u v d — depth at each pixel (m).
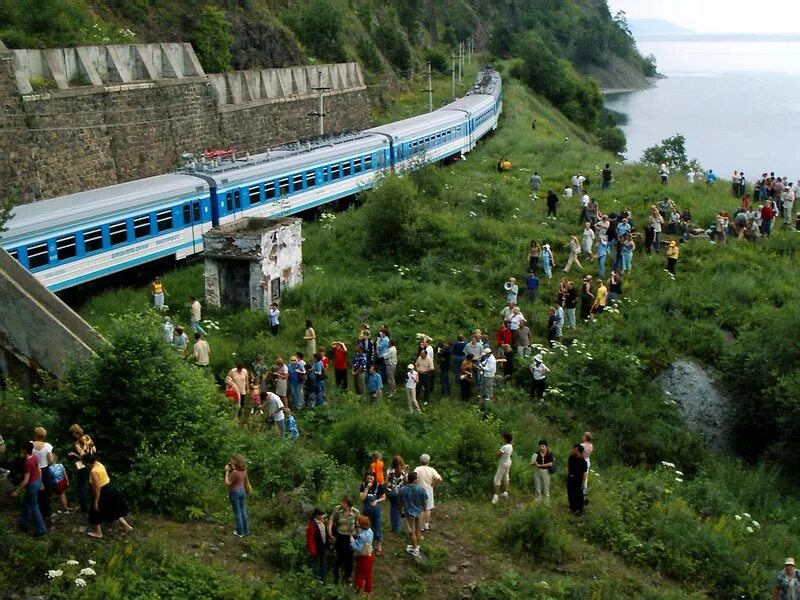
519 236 34.09
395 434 19.36
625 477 20.00
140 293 28.16
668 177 44.00
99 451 15.41
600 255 30.19
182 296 28.16
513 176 45.25
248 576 13.41
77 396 15.67
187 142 42.62
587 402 23.09
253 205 33.81
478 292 29.30
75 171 35.06
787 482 21.34
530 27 154.00
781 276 31.08
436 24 121.31
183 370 17.03
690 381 24.70
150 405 15.94
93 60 37.97
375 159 41.81
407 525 14.95
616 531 16.80
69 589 12.10
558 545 15.72
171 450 15.89
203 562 13.63
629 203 38.66
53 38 41.09
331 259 32.38
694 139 97.25
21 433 15.27
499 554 15.59
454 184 40.44
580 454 16.88
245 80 49.44
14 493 13.38
